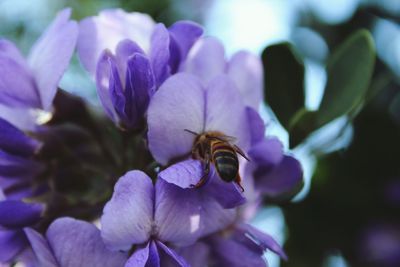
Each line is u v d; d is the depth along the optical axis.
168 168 0.26
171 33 0.27
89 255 0.26
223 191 0.27
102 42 0.28
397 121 0.34
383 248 0.34
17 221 0.27
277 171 0.29
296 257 0.33
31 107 0.29
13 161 0.29
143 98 0.27
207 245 0.28
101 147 0.29
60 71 0.28
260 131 0.28
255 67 0.29
